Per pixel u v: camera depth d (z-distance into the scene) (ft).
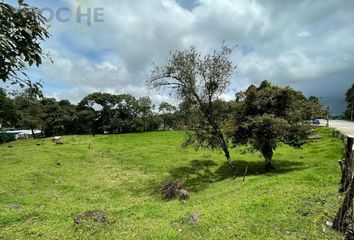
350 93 312.71
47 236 36.63
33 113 286.05
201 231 36.37
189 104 89.81
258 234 33.96
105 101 297.94
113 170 110.42
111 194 76.23
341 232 32.42
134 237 35.24
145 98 308.19
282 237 32.53
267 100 89.56
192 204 56.03
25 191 76.13
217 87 88.12
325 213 37.14
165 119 302.45
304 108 91.45
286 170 85.05
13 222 45.27
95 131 308.60
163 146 167.73
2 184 80.69
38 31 13.65
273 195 46.75
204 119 91.61
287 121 85.40
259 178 72.74
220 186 73.00
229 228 36.19
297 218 37.24
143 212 48.70
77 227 38.73
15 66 13.35
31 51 13.47
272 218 37.81
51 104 303.27
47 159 122.72
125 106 305.94
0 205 60.13
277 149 137.08
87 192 78.13
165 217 44.32
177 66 86.79
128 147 168.45
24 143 200.54
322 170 62.39
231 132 91.66
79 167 114.83
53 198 69.72
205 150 147.84
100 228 38.40
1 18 12.59
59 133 301.84
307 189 48.75
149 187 83.05
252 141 87.56
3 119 39.96
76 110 311.06
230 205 45.09
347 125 188.44
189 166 110.93
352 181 31.42
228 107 93.97
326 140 135.44
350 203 31.86
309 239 31.53
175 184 71.82
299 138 90.84
